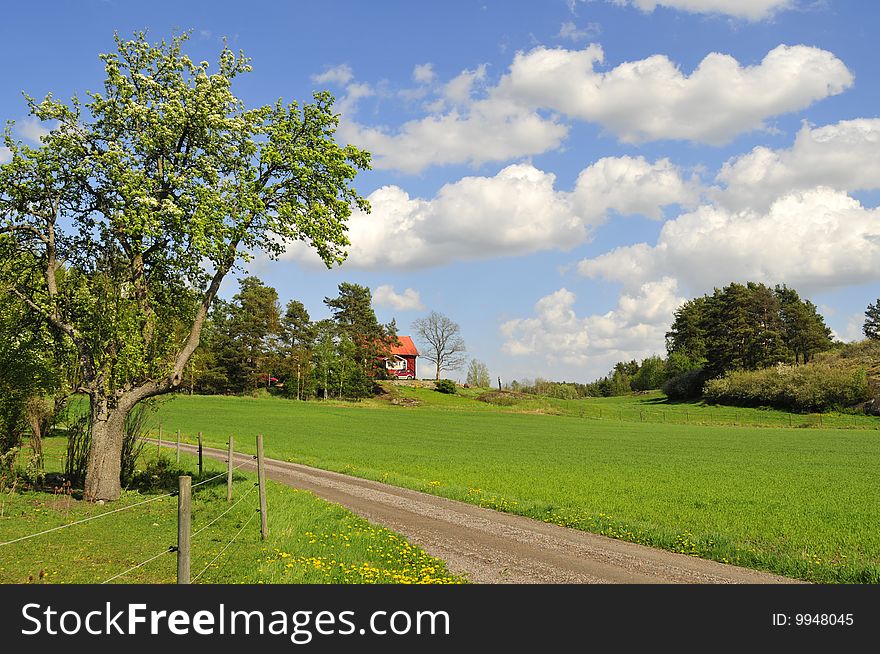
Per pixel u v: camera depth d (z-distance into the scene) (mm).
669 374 156750
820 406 102812
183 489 8188
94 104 22078
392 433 65500
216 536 15688
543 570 13352
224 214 21484
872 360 112250
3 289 21469
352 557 13867
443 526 18359
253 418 77938
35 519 17125
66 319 22047
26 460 24500
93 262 23078
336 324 134500
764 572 13930
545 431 75000
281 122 23734
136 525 16906
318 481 28766
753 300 132875
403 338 166625
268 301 119500
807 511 22594
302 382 116875
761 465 40688
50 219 21781
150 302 23125
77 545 14336
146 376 21969
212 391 114750
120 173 21125
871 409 97500
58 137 21375
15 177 21250
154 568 12555
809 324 138875
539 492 26797
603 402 145250
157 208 21906
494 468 36562
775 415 102312
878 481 32250
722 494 26875
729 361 130375
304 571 12469
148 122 22141
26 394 22078
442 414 100688
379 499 23625
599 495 26125
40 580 11586
